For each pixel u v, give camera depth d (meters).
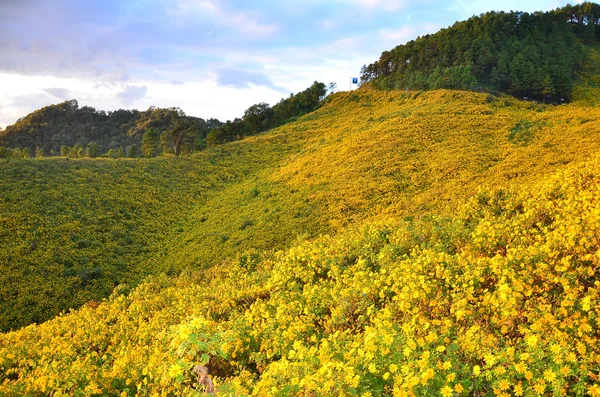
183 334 5.41
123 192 46.44
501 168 27.78
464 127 41.69
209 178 55.03
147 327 11.59
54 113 163.38
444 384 4.16
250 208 39.56
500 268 7.25
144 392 7.32
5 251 32.78
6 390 8.85
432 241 11.06
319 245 14.71
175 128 67.88
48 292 29.34
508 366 4.16
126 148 132.88
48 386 8.51
